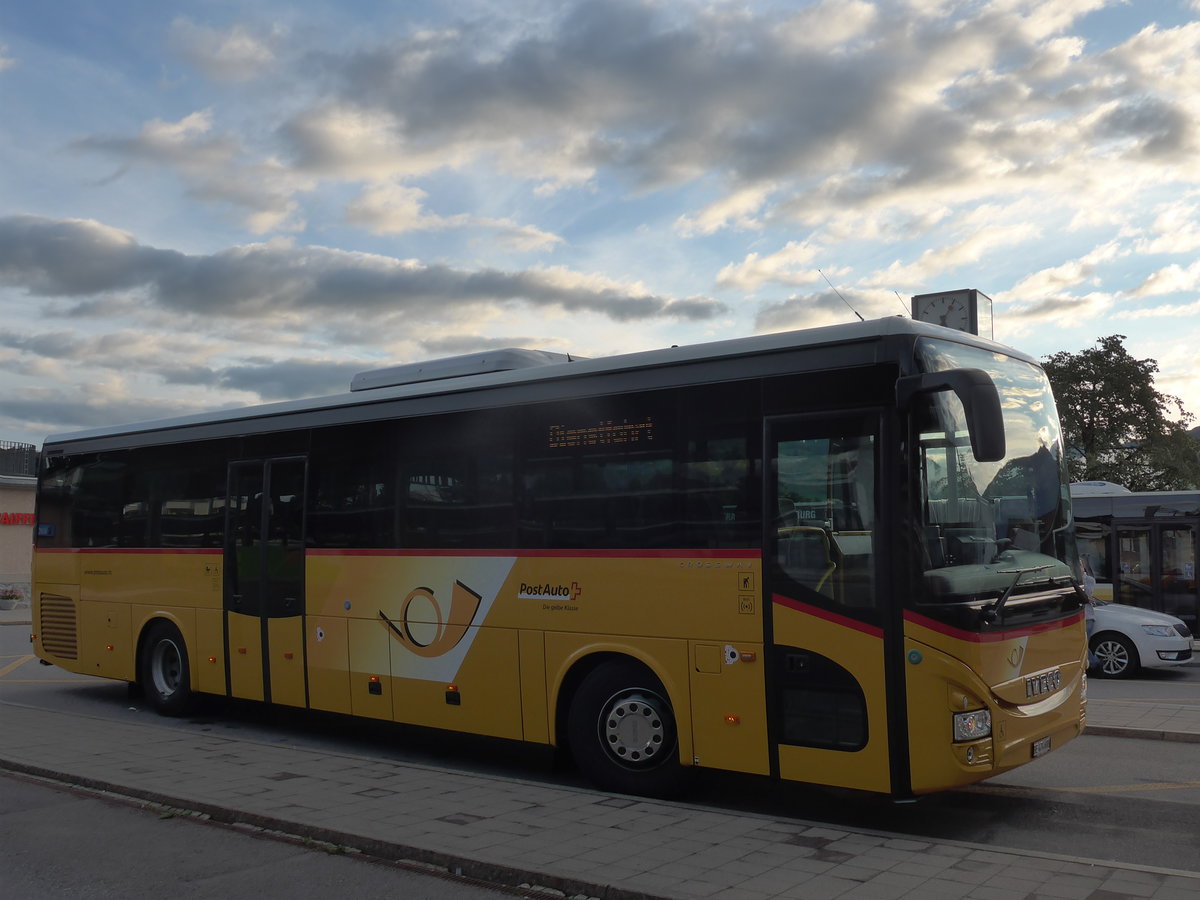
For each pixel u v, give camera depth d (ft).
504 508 28.78
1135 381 145.38
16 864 20.93
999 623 22.16
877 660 21.84
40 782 27.89
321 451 34.35
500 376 29.55
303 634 34.17
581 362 27.78
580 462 27.32
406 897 18.60
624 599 25.98
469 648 29.25
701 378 25.32
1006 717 21.91
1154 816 24.26
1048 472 25.75
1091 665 53.06
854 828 21.77
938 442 22.41
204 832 23.03
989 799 25.93
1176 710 38.47
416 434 31.42
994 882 17.94
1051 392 27.37
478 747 34.45
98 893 19.16
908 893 17.40
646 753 25.59
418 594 30.71
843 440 22.88
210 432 38.65
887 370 22.43
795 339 23.99
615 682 26.27
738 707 23.85
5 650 69.15
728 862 19.29
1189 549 67.00
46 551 45.88
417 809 23.61
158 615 39.93
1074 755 31.32
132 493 42.01
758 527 23.91
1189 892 17.24
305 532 34.45
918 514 21.75
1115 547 69.15
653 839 20.94
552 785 26.84
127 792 26.09
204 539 38.42
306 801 24.43
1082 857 20.70
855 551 22.38
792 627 23.13
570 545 27.20
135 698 46.32
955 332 24.23
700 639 24.56
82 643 43.70
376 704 31.78
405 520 31.35
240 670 36.55
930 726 21.21
